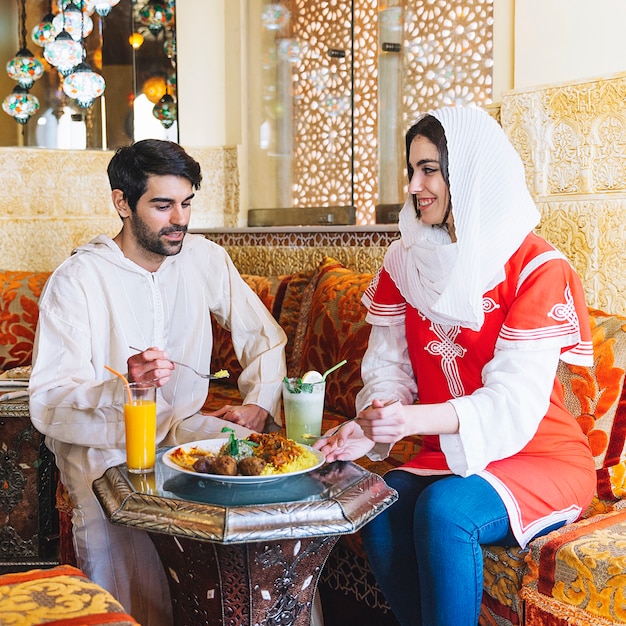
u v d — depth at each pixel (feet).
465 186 6.22
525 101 9.44
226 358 11.53
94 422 6.64
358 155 13.97
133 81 15.29
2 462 9.30
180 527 4.87
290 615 5.67
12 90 14.92
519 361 5.99
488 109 10.02
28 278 12.63
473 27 11.62
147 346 7.50
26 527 9.43
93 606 4.45
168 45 15.43
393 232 10.96
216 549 5.15
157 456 6.20
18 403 9.16
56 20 11.71
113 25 15.08
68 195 14.75
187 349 7.94
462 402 5.92
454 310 6.26
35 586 4.75
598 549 5.26
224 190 15.92
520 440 5.90
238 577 5.29
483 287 6.26
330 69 14.19
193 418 7.72
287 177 15.12
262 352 8.18
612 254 8.75
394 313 7.14
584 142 8.92
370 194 13.83
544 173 9.34
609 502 6.61
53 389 6.72
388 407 5.68
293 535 4.86
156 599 6.93
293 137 14.97
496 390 5.92
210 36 15.70
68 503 7.54
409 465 6.69
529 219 6.37
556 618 5.36
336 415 9.48
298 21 14.71
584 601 5.18
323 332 9.91
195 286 8.04
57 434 6.71
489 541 5.81
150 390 5.79
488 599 6.00
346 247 11.73
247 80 15.62
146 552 6.88
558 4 9.65
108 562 6.86
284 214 14.90
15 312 12.34
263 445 5.81
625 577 4.96
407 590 6.26
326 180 14.43
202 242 8.39
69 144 15.01
